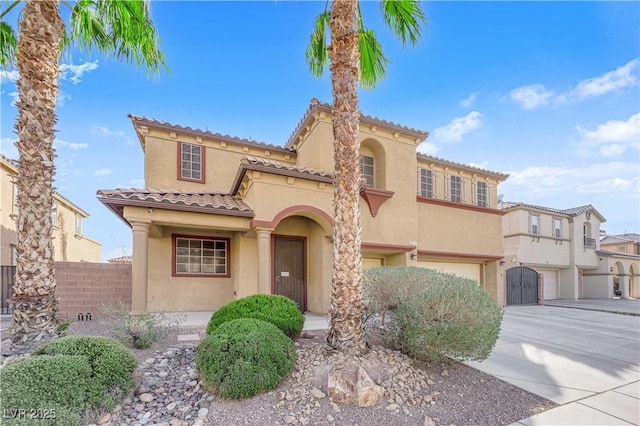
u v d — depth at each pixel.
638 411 5.85
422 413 5.37
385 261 17.09
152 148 14.78
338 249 7.34
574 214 32.31
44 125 7.61
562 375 7.65
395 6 10.05
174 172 15.03
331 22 7.96
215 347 5.86
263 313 8.12
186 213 11.76
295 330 8.30
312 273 15.16
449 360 7.54
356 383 5.55
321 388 5.74
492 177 22.47
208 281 14.87
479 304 6.89
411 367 6.70
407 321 6.98
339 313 7.14
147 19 9.59
